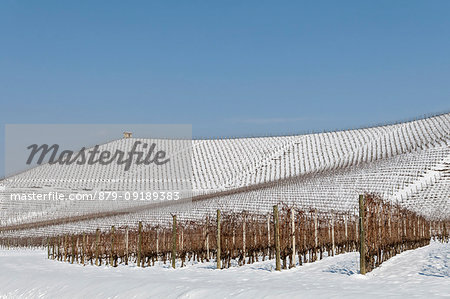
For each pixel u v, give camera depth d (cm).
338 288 1207
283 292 1098
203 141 17525
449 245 3092
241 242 2398
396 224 2534
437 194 6994
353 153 13250
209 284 1348
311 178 9681
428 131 13000
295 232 2059
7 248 6600
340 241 2711
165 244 2867
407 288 1193
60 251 3616
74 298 1412
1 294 1641
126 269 2280
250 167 14388
